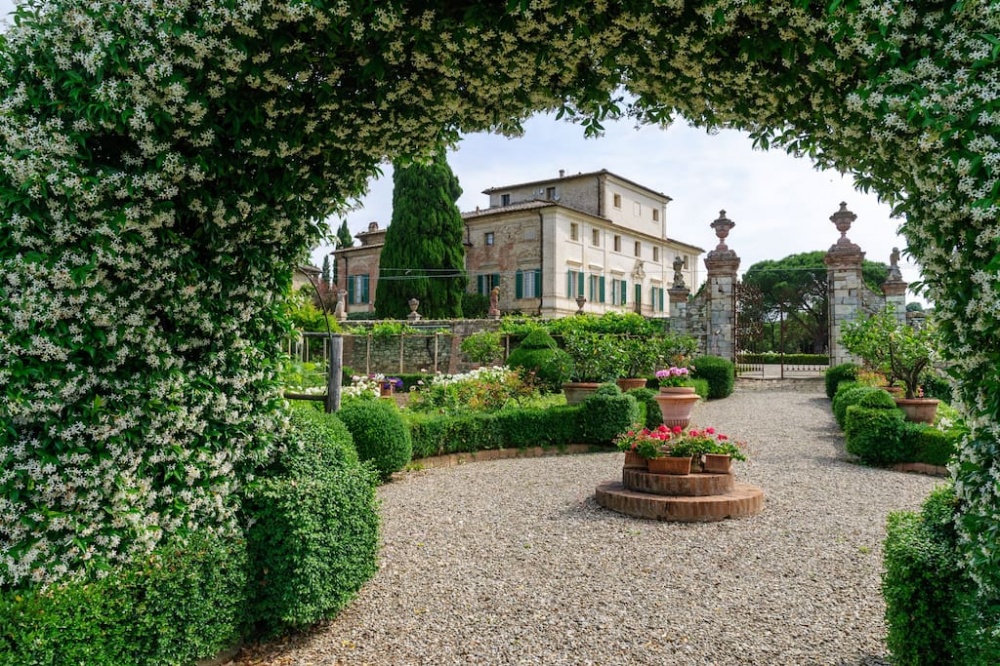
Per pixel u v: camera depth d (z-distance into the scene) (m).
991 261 2.13
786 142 3.96
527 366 14.49
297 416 4.08
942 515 2.77
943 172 2.33
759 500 5.89
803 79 3.31
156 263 2.99
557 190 32.28
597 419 9.34
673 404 9.38
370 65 3.23
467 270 30.39
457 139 4.22
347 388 10.43
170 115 2.84
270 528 3.23
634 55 3.47
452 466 8.30
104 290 2.76
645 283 33.97
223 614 2.95
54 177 2.60
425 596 3.92
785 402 14.59
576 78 3.77
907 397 9.71
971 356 2.44
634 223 33.47
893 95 2.39
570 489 6.84
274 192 3.51
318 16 2.87
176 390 3.12
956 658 2.39
